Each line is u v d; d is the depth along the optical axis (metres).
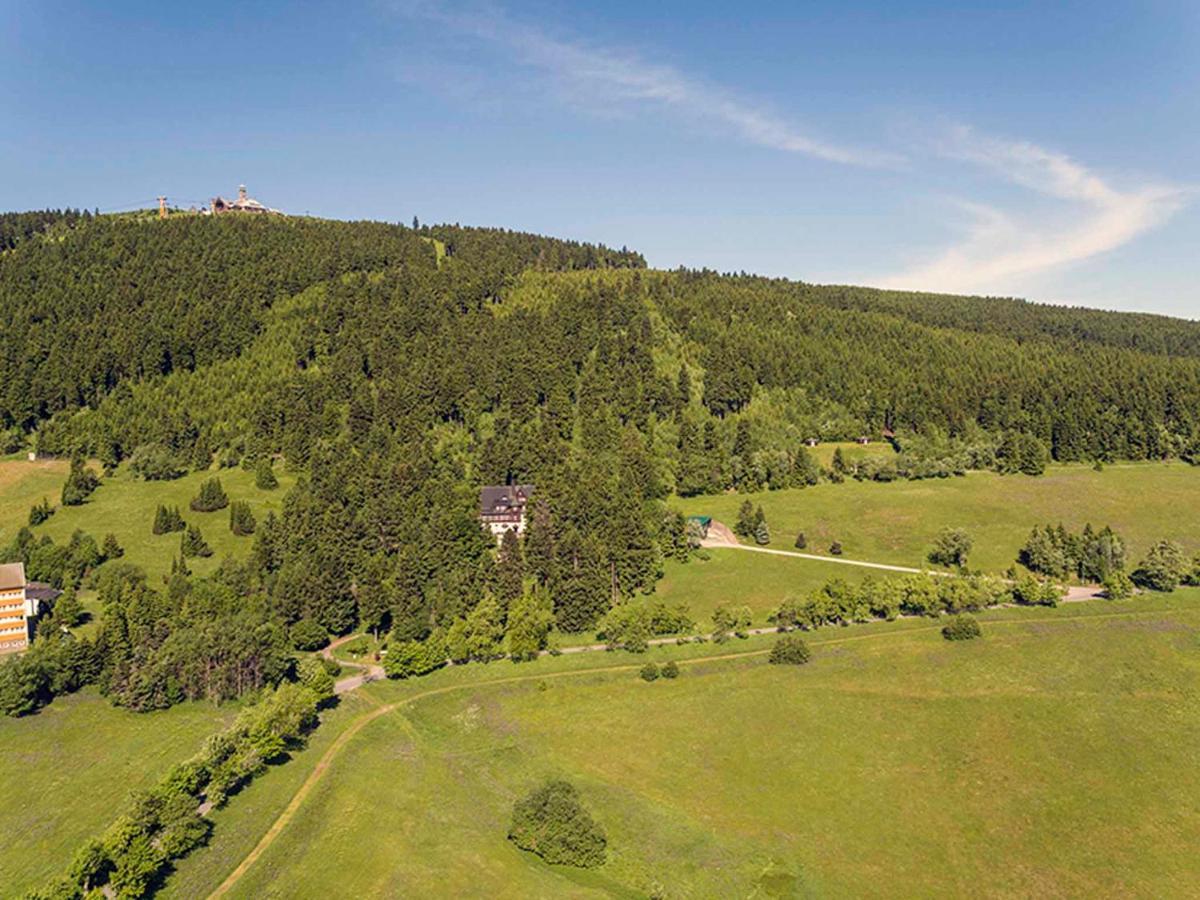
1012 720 130.12
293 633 156.88
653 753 124.25
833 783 117.38
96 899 83.69
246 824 102.25
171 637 139.38
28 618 156.62
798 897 95.94
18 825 99.88
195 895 90.00
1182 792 113.12
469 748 126.38
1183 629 156.25
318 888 92.25
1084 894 96.62
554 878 97.69
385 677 147.38
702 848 103.62
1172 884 97.50
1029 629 158.62
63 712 127.62
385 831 103.06
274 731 118.19
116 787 107.62
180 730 122.88
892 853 103.69
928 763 121.25
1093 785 115.00
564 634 165.00
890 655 151.12
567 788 108.25
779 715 133.50
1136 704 133.38
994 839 105.88
